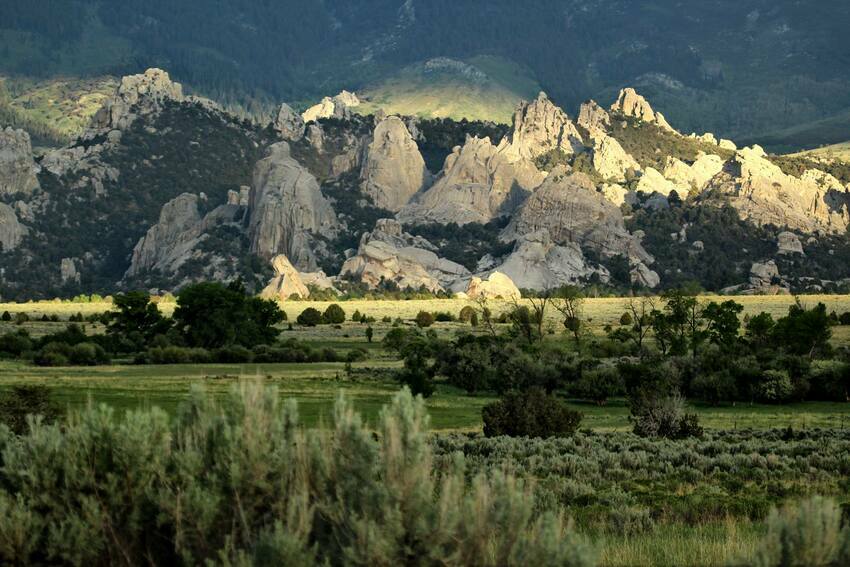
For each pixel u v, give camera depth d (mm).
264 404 26188
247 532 23766
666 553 38344
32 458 26047
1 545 24578
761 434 116500
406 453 23641
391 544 22359
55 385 161375
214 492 24750
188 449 25516
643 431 113875
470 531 22625
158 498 24969
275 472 25000
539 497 54000
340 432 24406
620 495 58844
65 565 24922
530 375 183875
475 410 152375
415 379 171250
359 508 23500
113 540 25188
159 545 25438
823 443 98500
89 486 25609
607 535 45531
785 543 22625
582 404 171000
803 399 175000
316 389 166625
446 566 22500
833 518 22719
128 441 25547
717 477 73062
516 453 84625
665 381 172625
